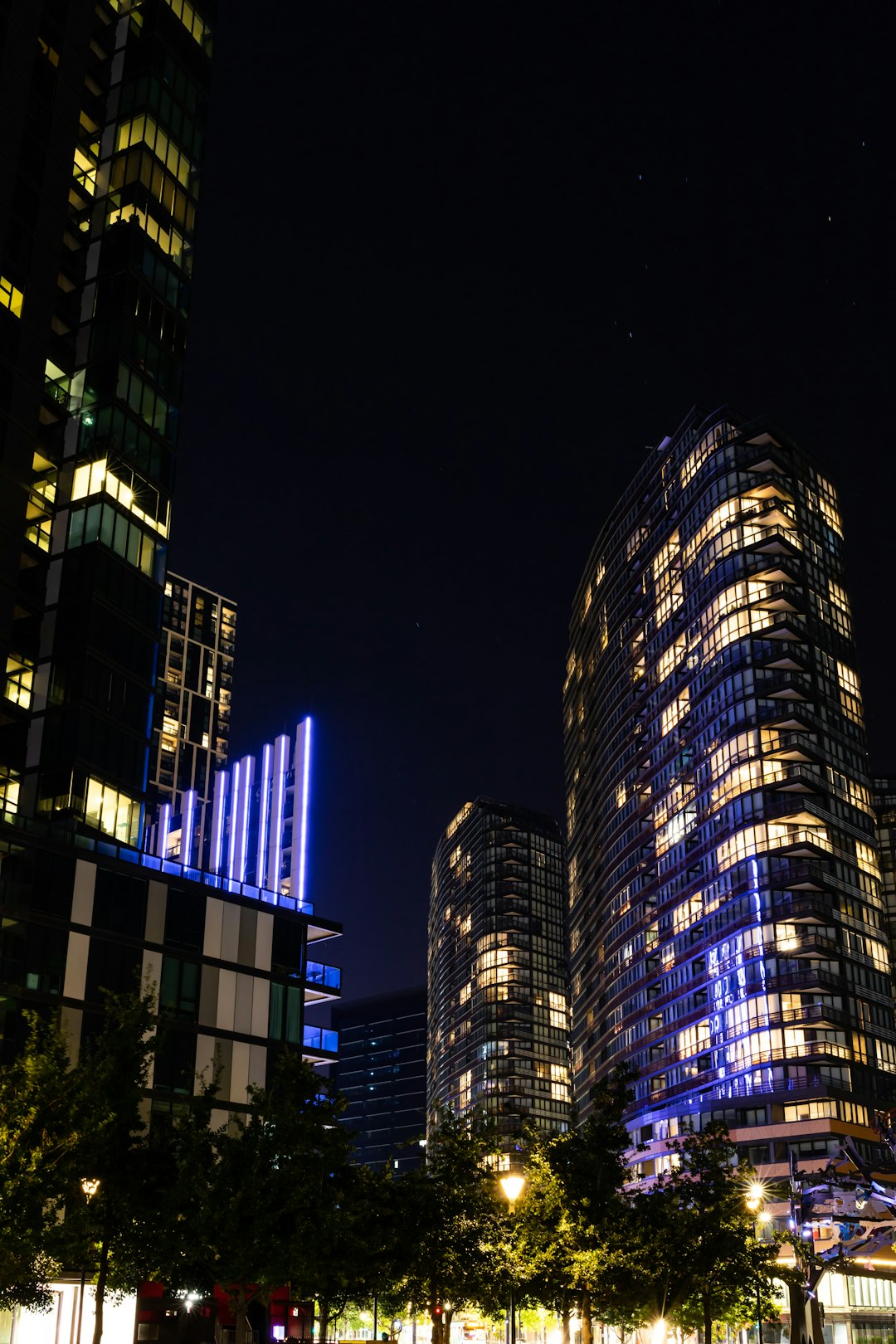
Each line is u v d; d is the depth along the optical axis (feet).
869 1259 159.53
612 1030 575.79
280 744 431.02
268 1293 156.04
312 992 299.79
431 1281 172.14
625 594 621.72
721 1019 467.52
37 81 318.65
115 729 287.89
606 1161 175.63
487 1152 182.50
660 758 554.05
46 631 291.17
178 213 345.92
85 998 249.14
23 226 303.68
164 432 323.98
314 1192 155.02
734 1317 226.17
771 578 511.81
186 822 501.56
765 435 533.55
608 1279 171.22
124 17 354.13
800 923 453.58
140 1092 158.30
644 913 547.90
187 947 274.36
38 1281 141.79
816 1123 418.31
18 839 250.57
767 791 475.72
